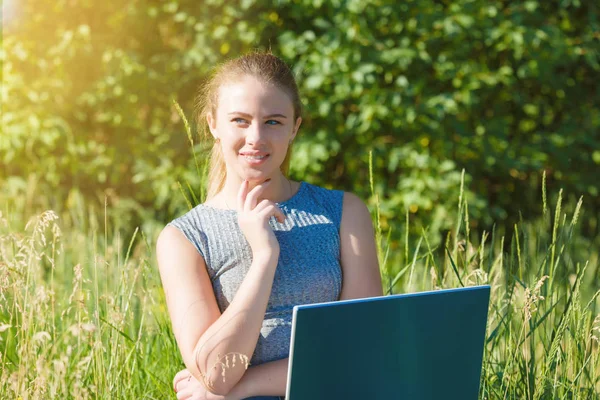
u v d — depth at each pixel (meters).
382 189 5.01
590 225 5.28
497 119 5.09
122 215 5.07
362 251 1.92
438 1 5.03
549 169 5.48
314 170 4.88
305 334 1.44
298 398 1.46
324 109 4.80
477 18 4.82
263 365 1.76
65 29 5.23
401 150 4.88
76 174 5.23
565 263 2.62
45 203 4.67
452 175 4.83
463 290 1.63
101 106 5.20
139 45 5.27
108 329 2.38
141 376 2.54
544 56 5.02
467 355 1.66
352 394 1.51
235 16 4.96
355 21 4.70
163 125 5.27
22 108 5.17
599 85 5.51
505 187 5.47
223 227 1.85
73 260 3.62
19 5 5.25
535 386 2.26
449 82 5.02
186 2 5.09
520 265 2.52
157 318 2.67
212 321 1.75
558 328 2.33
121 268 2.50
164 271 1.83
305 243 1.85
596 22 5.26
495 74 4.98
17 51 5.09
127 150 5.26
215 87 1.89
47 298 2.36
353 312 1.49
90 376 2.33
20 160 5.20
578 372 2.35
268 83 1.81
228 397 1.74
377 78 4.89
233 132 1.81
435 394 1.62
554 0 5.29
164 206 5.34
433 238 4.80
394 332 1.55
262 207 1.77
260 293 1.69
